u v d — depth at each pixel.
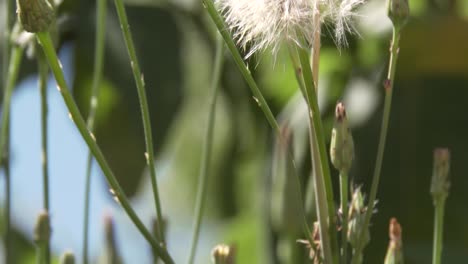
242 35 0.59
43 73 0.67
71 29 0.96
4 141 0.70
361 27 0.94
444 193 0.61
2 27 0.86
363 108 0.97
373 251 0.95
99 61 0.68
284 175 0.64
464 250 0.94
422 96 0.98
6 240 0.70
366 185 0.97
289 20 0.58
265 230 0.81
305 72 0.58
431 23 0.97
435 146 0.98
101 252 0.68
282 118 0.91
